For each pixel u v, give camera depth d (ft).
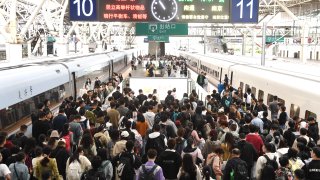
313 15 126.62
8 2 83.92
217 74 107.04
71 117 33.68
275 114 48.34
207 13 52.42
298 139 28.50
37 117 37.24
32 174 26.08
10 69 45.34
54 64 61.46
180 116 37.42
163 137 29.35
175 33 101.60
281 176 24.21
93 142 28.37
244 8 52.34
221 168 28.58
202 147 31.83
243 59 114.42
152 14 51.75
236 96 53.11
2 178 23.26
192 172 23.38
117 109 40.81
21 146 28.60
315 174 23.72
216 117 39.37
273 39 154.51
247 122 35.27
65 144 28.27
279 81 55.77
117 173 25.58
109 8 51.19
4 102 37.32
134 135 31.14
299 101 47.42
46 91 52.80
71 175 25.03
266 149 26.14
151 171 22.29
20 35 62.95
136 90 65.77
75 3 50.83
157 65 146.00
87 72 84.69
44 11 98.02
